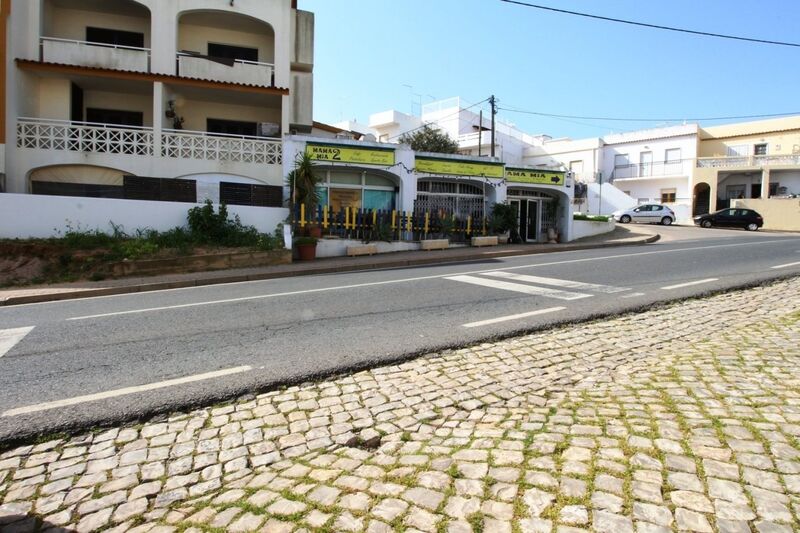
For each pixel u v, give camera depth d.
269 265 13.67
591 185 38.53
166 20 19.11
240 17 20.33
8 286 10.89
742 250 14.82
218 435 3.50
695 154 39.00
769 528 2.17
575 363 4.81
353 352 5.22
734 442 2.90
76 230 13.34
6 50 16.52
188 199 17.03
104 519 2.57
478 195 20.28
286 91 19.91
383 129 45.78
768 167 35.50
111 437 3.50
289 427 3.59
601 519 2.29
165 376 4.61
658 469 2.67
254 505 2.62
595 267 11.67
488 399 3.98
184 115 21.02
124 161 17.77
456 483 2.68
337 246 16.05
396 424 3.58
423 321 6.55
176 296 9.34
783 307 6.84
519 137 51.16
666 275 10.12
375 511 2.48
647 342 5.44
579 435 3.15
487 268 12.08
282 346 5.50
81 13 19.77
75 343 5.85
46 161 17.11
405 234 17.66
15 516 2.62
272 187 18.05
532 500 2.47
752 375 4.05
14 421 3.68
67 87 18.53
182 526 2.48
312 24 22.83
